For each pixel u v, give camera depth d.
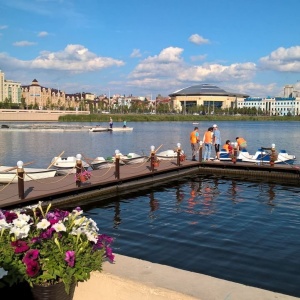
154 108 190.75
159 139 55.09
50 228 3.67
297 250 9.13
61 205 14.20
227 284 3.41
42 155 35.31
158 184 18.95
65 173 19.45
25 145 44.69
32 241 3.57
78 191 14.93
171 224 11.57
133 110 184.00
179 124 119.50
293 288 7.00
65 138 55.78
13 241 3.52
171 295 3.20
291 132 78.44
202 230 10.87
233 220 12.02
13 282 3.34
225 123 136.75
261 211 13.26
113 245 9.54
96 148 41.94
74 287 3.60
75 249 3.57
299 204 14.41
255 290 3.32
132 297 3.39
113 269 3.71
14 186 15.49
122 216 12.69
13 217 4.00
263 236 10.27
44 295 3.43
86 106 180.12
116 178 17.03
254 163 22.69
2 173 17.38
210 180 20.19
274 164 21.69
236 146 24.33
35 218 4.03
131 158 22.84
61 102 195.12
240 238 10.09
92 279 3.60
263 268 7.96
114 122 124.38
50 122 120.25
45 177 18.03
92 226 4.00
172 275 3.59
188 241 9.83
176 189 17.66
